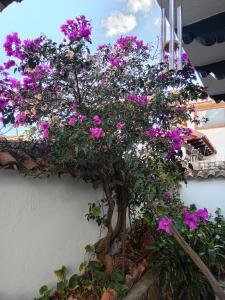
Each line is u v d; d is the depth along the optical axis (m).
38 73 2.71
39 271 2.59
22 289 2.43
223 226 4.62
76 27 2.60
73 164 2.72
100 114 2.58
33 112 2.76
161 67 2.92
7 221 2.36
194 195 5.67
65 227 2.89
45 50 2.57
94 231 3.26
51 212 2.76
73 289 2.72
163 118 2.82
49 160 2.62
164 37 2.06
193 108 3.08
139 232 3.68
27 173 2.49
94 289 2.70
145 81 2.94
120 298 2.59
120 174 2.85
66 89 2.78
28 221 2.53
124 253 3.07
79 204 3.07
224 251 3.64
